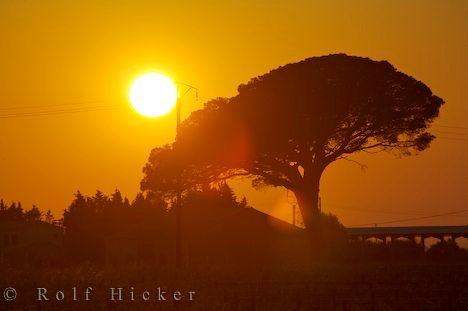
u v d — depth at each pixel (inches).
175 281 5128.0
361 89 7170.3
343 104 7204.7
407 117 7322.8
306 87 7234.3
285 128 7224.4
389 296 4271.7
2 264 6181.1
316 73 7273.6
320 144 7372.1
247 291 4554.6
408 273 5565.9
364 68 7253.9
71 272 5378.9
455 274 5521.7
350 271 5639.8
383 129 7372.1
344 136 7436.0
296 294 4128.9
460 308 3831.2
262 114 7273.6
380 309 3757.4
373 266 6092.5
